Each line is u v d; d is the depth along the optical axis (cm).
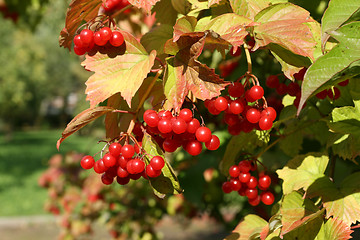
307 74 38
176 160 76
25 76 746
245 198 93
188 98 44
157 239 141
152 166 42
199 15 48
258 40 42
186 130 42
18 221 270
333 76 38
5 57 703
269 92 62
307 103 50
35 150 602
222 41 41
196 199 76
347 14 39
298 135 53
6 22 648
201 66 41
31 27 142
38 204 310
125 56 44
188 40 42
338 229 43
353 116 44
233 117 44
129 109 46
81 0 44
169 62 43
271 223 46
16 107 754
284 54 44
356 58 38
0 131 891
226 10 47
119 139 44
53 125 1018
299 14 43
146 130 44
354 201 44
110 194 140
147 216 139
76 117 42
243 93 43
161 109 44
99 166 43
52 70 955
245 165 48
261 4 44
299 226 44
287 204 45
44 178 162
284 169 47
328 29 39
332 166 49
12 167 468
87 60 44
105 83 43
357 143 45
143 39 48
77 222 154
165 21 51
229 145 51
